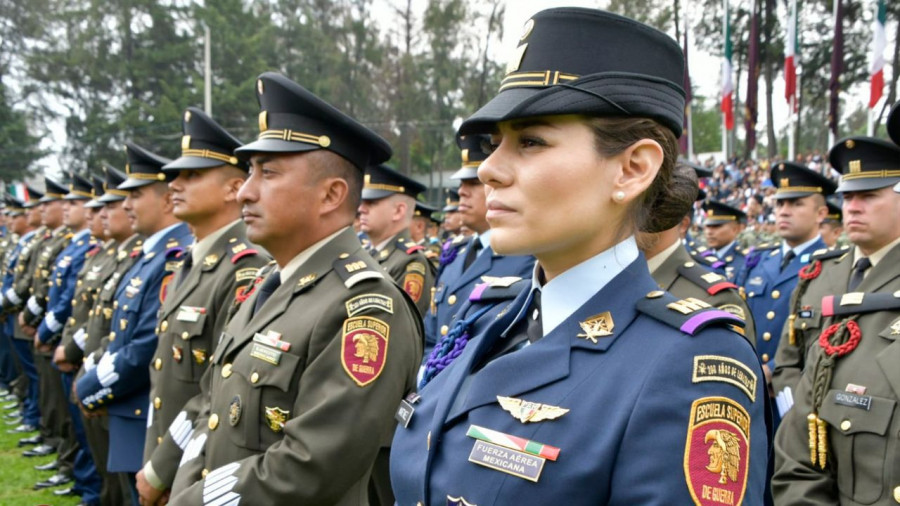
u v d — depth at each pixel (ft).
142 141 103.24
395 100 115.14
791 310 12.41
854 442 7.83
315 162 7.96
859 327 8.45
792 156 46.21
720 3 85.61
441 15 110.01
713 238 23.66
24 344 24.57
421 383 5.13
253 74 109.81
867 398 7.77
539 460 3.70
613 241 4.19
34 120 114.01
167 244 13.42
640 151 3.94
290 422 6.77
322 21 122.42
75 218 24.45
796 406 8.87
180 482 7.70
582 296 4.17
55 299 21.45
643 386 3.67
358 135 8.19
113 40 111.45
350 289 7.40
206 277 10.64
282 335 7.36
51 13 114.73
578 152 3.82
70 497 17.42
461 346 5.00
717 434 3.56
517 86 4.00
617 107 3.78
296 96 7.88
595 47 3.93
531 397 3.95
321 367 6.96
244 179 11.48
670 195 4.44
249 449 7.18
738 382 3.72
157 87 110.32
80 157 112.37
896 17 69.87
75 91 113.50
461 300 13.58
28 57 110.11
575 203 3.85
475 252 14.62
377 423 6.86
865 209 9.93
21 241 32.27
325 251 8.00
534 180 3.84
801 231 17.52
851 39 77.87
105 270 16.69
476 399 4.13
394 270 17.95
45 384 21.04
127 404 12.08
